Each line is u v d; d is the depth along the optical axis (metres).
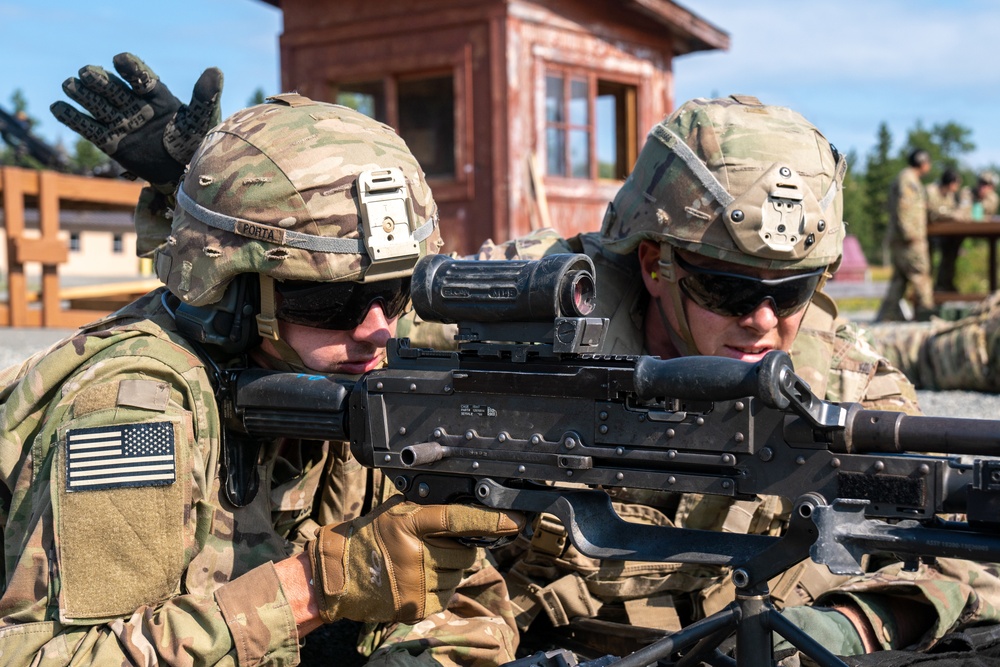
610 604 3.12
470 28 10.88
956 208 16.78
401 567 2.20
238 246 2.44
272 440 2.56
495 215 10.90
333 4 11.53
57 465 2.23
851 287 27.38
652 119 12.62
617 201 3.18
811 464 1.84
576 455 2.06
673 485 1.98
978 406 7.59
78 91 2.88
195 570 2.38
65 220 31.25
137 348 2.39
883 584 2.81
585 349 2.06
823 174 2.89
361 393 2.31
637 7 11.90
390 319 2.61
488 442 2.16
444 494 2.22
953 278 17.53
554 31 11.27
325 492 2.88
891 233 14.88
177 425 2.30
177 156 2.95
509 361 2.14
